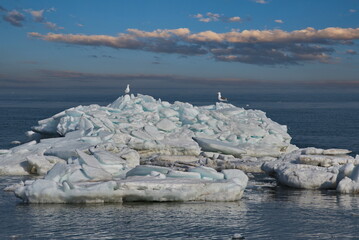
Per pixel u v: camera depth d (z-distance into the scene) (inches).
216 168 1795.0
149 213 1109.7
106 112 2437.3
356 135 3228.3
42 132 2559.1
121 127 2207.2
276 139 2212.1
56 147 1804.9
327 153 1664.6
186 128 2258.9
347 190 1374.3
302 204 1238.3
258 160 1861.5
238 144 2111.2
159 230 994.1
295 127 3890.3
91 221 1044.5
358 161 1534.2
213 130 2288.4
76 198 1176.8
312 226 1038.4
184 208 1160.8
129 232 978.1
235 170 1322.6
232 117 2488.9
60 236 950.4
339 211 1166.3
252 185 1496.1
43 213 1100.5
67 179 1254.9
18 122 4146.2
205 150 2033.7
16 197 1253.7
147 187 1194.6
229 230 1002.7
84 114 2322.8
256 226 1034.1
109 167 1368.1
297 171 1481.3
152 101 2637.8
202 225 1032.2
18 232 970.7
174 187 1203.2
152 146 1984.5
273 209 1179.3
